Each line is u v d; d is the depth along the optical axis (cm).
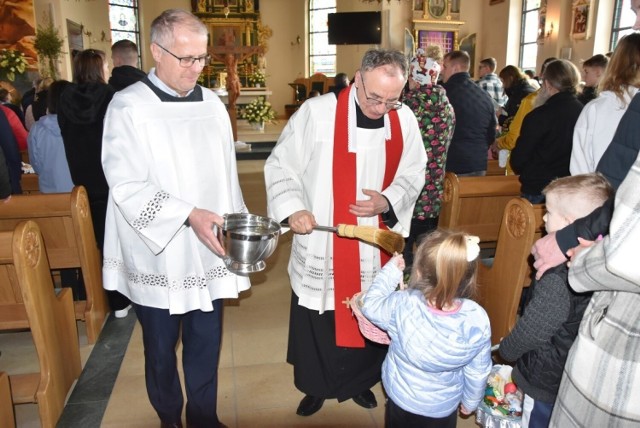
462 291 146
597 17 979
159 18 164
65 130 291
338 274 200
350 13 1193
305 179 203
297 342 215
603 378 110
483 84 615
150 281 179
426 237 150
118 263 187
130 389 248
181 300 177
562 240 134
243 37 1488
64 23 1054
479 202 299
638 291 100
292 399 242
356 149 194
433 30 1266
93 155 294
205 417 203
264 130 1224
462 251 141
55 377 222
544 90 297
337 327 204
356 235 175
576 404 116
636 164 97
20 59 854
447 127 274
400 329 150
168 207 163
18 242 194
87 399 240
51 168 316
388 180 203
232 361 272
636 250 94
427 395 154
